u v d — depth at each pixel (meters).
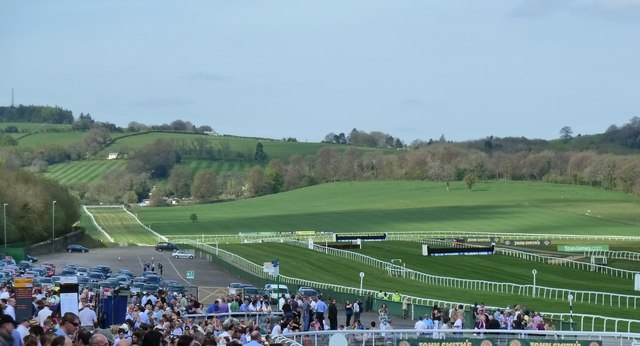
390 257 161.88
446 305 87.62
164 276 131.00
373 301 89.19
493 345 49.56
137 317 42.19
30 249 171.88
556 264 149.62
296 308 66.38
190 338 22.39
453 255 164.50
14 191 190.00
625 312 90.00
